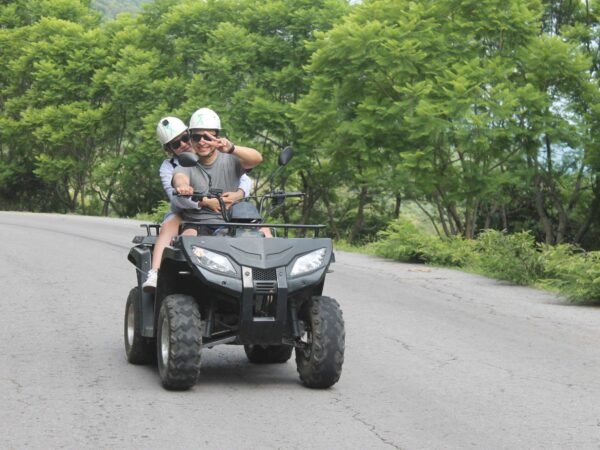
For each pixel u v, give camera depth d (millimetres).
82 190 69625
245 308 8641
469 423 7930
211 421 7719
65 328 12703
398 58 35500
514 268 19578
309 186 53656
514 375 10227
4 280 18062
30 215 47531
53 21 69062
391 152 36688
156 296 9461
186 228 9398
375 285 18719
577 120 35594
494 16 36062
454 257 22859
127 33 65500
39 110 67375
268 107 48125
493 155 35219
